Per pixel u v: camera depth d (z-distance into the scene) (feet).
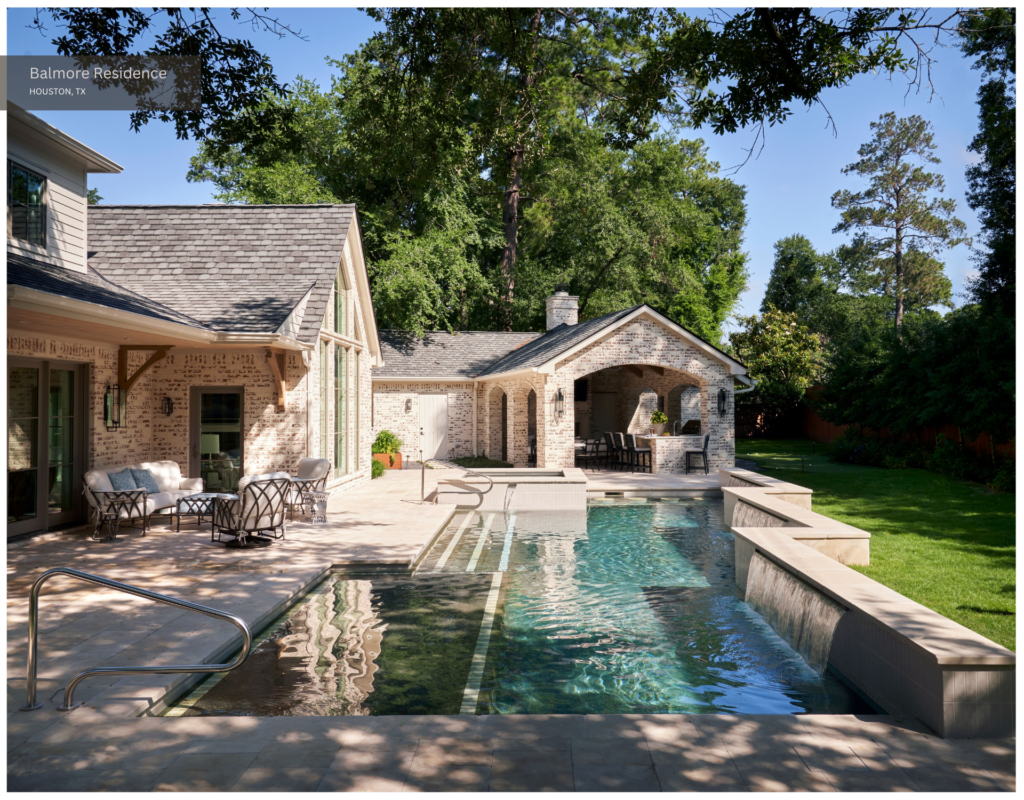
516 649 21.06
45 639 19.40
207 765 12.57
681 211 117.60
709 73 30.07
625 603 26.18
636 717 14.64
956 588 24.72
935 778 12.17
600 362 66.44
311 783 11.90
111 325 29.27
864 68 28.60
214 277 49.03
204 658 18.15
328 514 43.78
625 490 56.24
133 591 15.12
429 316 102.94
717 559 33.73
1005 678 13.92
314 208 55.52
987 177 75.41
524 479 49.60
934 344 68.39
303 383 45.73
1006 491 50.34
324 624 23.06
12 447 32.89
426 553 34.47
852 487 54.49
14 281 24.66
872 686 17.02
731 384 68.90
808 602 20.85
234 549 32.45
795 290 172.14
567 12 55.88
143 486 38.40
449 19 30.50
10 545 32.35
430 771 12.33
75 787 11.76
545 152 34.12
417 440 87.76
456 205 95.09
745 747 13.33
